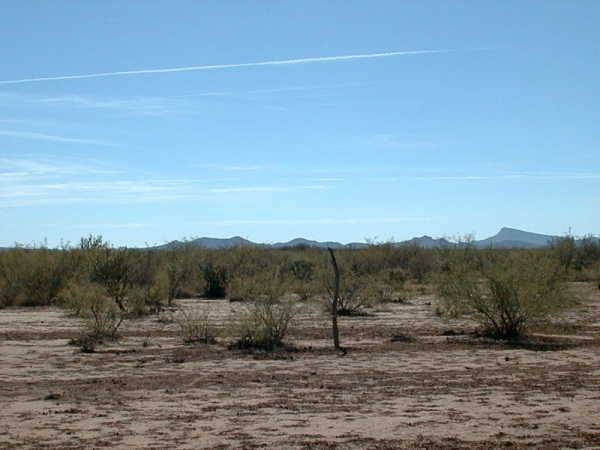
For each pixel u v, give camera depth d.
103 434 11.36
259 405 13.32
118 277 32.66
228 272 39.25
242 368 17.44
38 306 32.78
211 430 11.56
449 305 24.34
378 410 12.91
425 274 45.34
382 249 49.94
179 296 37.84
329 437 11.15
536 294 22.73
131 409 13.05
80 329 23.97
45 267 33.81
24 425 11.91
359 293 30.33
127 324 25.66
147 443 10.84
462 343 21.61
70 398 14.00
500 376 16.30
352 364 18.00
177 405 13.36
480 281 23.36
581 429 11.62
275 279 30.64
